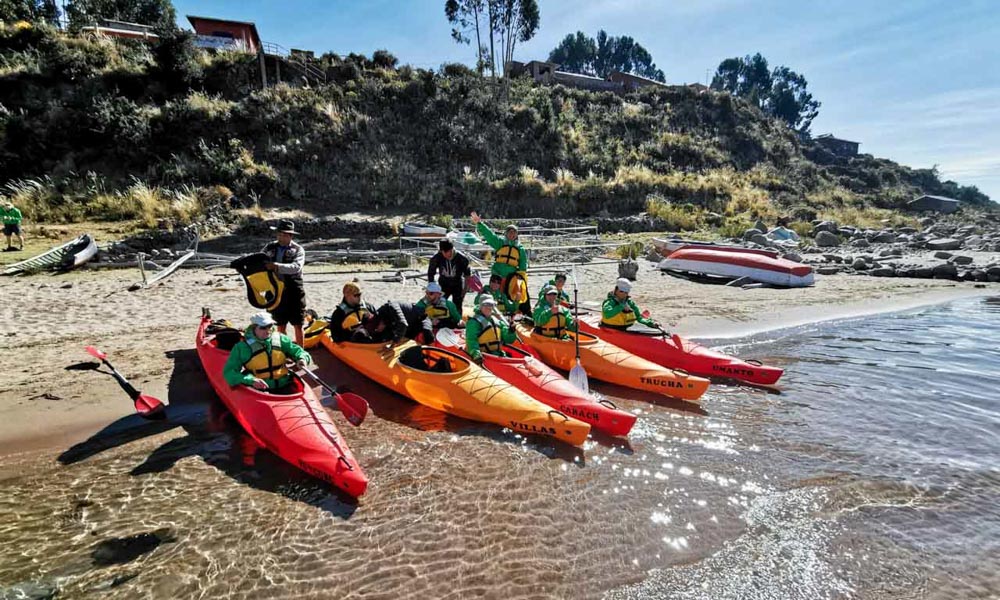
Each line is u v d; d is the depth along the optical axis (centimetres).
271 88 2733
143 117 2308
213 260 1532
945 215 4869
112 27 3625
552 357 819
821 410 681
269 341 561
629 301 885
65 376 673
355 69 3186
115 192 2016
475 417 609
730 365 784
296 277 706
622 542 412
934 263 1775
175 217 1891
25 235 1608
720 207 3256
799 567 394
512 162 3111
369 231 2080
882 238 2630
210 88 2706
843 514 459
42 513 422
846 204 4366
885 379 798
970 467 542
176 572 364
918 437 607
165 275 1291
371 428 586
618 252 2016
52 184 2012
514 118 3347
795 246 2333
